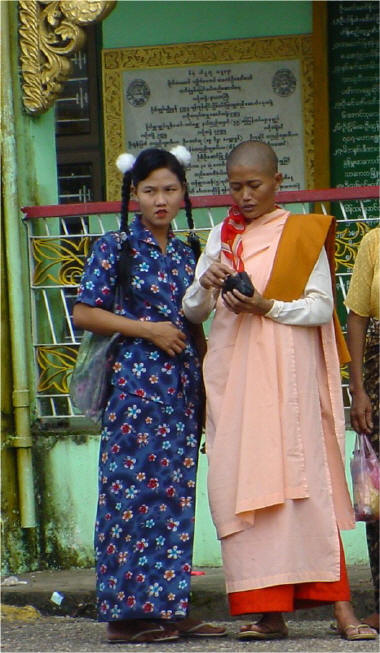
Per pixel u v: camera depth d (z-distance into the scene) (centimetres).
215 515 906
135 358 923
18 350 1208
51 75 1238
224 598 1088
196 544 1205
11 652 909
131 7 1647
